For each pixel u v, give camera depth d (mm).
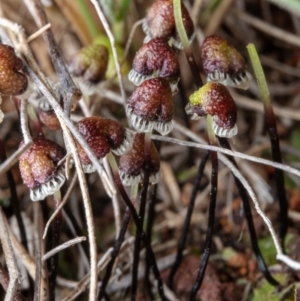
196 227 97
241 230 93
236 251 92
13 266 74
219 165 102
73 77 85
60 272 94
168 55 75
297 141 105
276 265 88
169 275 88
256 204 77
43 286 80
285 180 100
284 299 85
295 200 96
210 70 76
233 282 89
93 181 102
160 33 78
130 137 74
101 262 81
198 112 73
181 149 105
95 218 100
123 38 106
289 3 80
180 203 101
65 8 103
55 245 79
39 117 83
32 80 77
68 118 72
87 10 102
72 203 96
